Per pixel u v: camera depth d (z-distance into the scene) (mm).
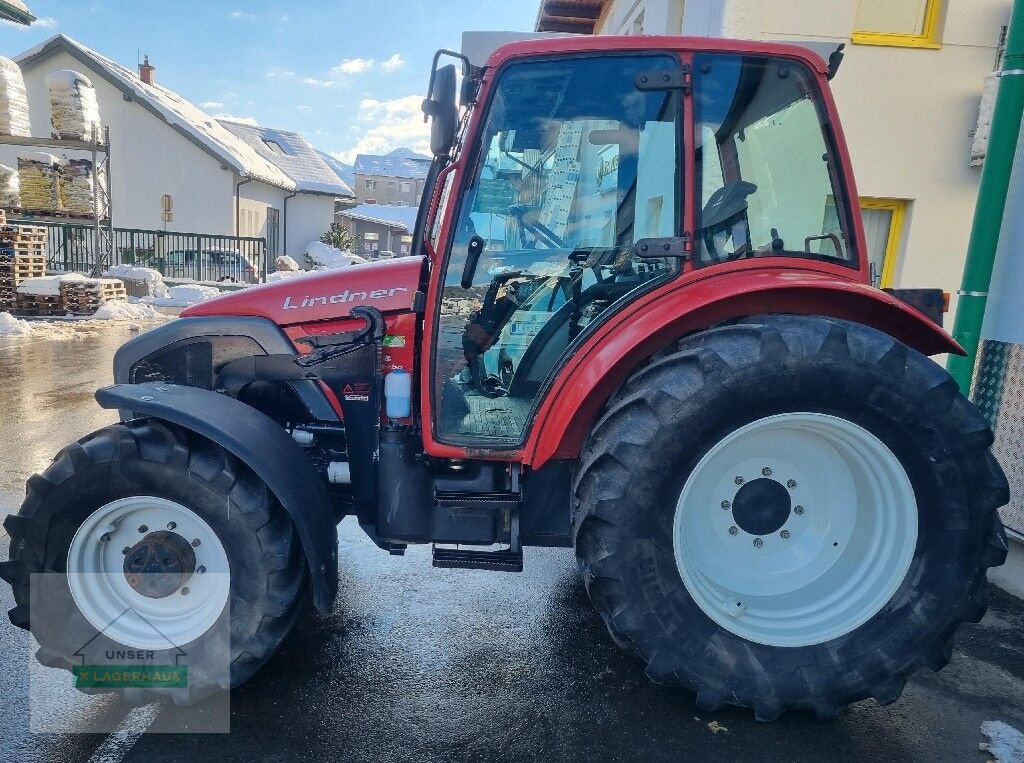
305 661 2734
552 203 2598
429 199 3111
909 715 2518
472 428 2699
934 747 2348
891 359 2270
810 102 2555
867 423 2311
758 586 2512
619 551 2291
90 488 2324
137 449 2299
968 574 2373
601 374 2352
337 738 2285
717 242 2572
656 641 2342
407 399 2676
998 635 3088
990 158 3715
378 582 3447
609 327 2498
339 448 3033
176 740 2248
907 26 5773
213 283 18516
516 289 2652
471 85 2527
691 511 2459
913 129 5879
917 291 2824
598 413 2545
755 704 2375
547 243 2621
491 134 2533
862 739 2379
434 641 2906
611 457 2283
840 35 5719
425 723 2375
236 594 2369
